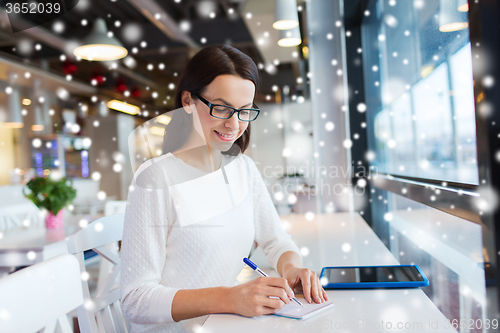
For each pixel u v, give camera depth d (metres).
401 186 1.46
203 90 0.85
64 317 0.69
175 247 0.86
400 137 1.66
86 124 7.11
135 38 4.50
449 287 1.08
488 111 0.69
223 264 0.90
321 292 0.78
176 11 4.02
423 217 1.32
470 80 0.88
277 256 1.06
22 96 6.13
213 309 0.72
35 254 1.73
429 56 1.21
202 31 4.40
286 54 4.53
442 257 1.13
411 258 1.51
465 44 0.90
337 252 1.26
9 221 2.45
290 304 0.74
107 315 0.95
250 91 0.85
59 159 6.72
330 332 0.61
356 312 0.70
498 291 0.70
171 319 0.74
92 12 3.96
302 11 3.16
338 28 2.38
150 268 0.80
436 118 1.15
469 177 0.90
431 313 0.68
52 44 4.37
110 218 1.05
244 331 0.63
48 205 2.10
